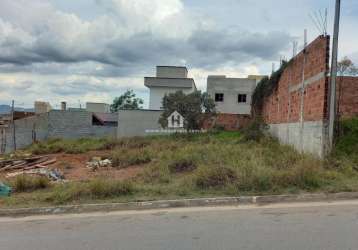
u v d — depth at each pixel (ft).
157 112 108.68
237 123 111.96
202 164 39.52
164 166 41.19
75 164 57.52
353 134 39.27
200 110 93.45
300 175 28.71
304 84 48.75
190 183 30.25
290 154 42.47
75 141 92.99
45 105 138.82
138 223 21.20
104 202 26.32
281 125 64.95
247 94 130.82
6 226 22.02
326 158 36.88
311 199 25.76
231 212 22.94
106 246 16.93
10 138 104.53
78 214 24.61
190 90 135.13
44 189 32.94
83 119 110.32
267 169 30.99
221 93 132.05
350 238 16.57
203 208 24.61
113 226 20.76
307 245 15.76
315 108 43.06
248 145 59.36
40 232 20.18
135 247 16.57
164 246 16.52
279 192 26.89
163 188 29.71
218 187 28.89
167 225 20.38
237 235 17.71
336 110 43.57
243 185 28.17
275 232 17.93
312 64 44.93
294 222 19.74
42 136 107.86
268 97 80.38
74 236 18.98
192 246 16.33
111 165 52.90
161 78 134.62
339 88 45.73
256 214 22.11
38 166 56.59
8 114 150.61
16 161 61.67
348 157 36.19
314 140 43.01
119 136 107.86
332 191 26.53
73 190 28.32
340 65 54.19
